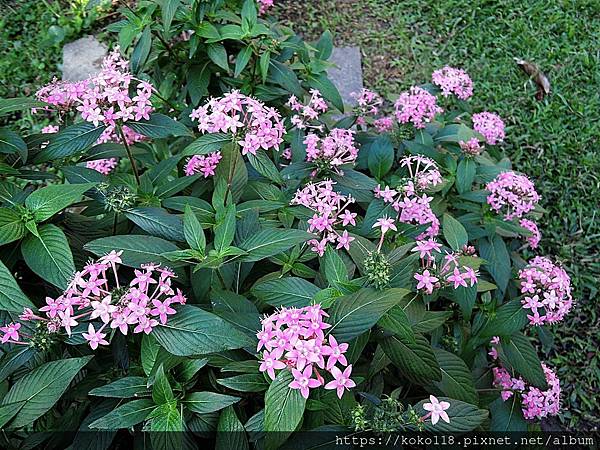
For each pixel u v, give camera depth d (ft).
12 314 1.55
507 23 4.63
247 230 1.73
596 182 3.67
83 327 1.52
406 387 2.04
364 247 1.81
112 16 4.61
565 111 4.08
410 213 2.08
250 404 1.64
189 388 1.50
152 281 1.44
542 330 2.38
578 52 4.42
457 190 2.63
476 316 2.22
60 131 2.02
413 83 4.27
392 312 1.51
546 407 2.16
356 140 2.71
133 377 1.46
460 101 3.08
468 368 2.07
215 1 2.49
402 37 4.57
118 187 1.87
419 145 2.58
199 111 1.98
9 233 1.49
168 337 1.39
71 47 4.45
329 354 1.32
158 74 2.75
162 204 1.90
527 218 2.98
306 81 2.76
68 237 1.80
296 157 2.36
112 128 1.96
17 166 1.94
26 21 4.66
